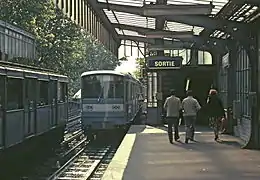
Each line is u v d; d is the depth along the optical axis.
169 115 19.39
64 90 24.14
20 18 32.53
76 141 26.95
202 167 13.09
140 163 13.91
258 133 16.81
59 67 45.91
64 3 15.72
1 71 13.54
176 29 27.09
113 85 25.45
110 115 25.33
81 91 25.55
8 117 14.14
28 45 28.23
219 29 17.41
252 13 15.84
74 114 46.34
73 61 54.94
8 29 22.73
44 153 20.64
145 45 33.62
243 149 16.91
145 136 22.11
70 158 20.22
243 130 19.67
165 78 29.94
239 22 17.11
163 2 16.84
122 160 14.52
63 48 45.03
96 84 25.48
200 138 20.94
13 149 15.55
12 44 23.64
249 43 17.12
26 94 16.56
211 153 15.93
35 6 33.56
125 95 25.47
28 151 17.62
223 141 19.58
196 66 29.06
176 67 26.91
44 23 38.97
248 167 13.02
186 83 29.89
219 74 27.78
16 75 15.12
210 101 19.77
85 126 25.48
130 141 19.92
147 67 27.19
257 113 16.77
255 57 17.11
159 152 16.34
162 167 13.17
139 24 27.09
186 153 16.02
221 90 26.77
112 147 23.88
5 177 14.81
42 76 19.06
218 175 11.82
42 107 19.00
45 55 42.94
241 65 20.73
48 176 15.99
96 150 22.59
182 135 22.44
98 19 22.88
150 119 30.06
